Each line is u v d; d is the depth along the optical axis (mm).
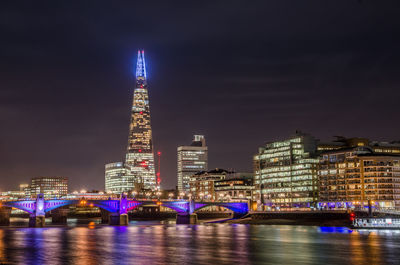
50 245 165500
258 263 121812
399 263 121500
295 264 120188
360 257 131375
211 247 157750
